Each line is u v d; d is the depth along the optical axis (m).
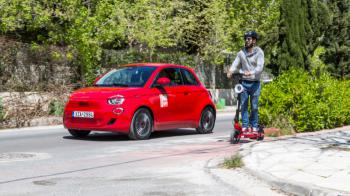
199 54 37.94
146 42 30.52
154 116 14.52
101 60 27.70
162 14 32.94
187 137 15.20
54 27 25.08
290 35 28.81
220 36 35.09
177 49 39.47
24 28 30.02
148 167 9.73
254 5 37.72
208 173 9.08
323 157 9.95
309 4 29.06
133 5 29.42
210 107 16.48
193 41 36.44
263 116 15.13
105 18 26.19
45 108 21.27
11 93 20.80
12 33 29.67
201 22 36.72
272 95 15.16
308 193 7.24
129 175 8.90
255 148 11.16
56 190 7.68
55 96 22.02
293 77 15.75
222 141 14.02
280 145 11.70
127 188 7.84
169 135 15.77
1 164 10.04
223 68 40.34
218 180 8.44
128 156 11.17
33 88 22.67
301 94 15.14
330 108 16.06
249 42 12.72
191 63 35.91
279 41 29.47
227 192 7.61
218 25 35.09
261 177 8.31
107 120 13.72
